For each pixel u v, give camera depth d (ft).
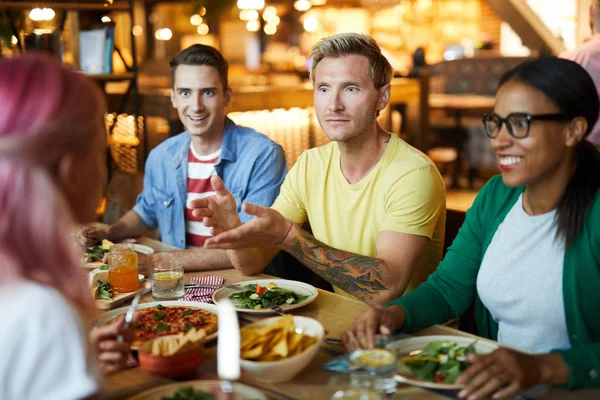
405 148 6.64
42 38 12.76
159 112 14.12
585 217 4.75
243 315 5.48
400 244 6.28
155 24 24.70
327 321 5.36
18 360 2.75
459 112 21.29
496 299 5.15
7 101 2.88
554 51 22.38
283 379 4.19
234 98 15.23
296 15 34.40
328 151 7.07
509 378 3.93
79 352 2.85
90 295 3.12
